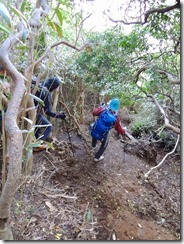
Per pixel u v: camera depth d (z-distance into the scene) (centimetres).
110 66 295
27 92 174
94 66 303
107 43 285
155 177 328
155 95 308
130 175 315
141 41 264
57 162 291
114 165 332
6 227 144
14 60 184
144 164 361
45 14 173
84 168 298
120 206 237
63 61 327
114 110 307
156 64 272
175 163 382
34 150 264
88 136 396
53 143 327
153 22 251
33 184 228
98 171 302
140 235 200
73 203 222
